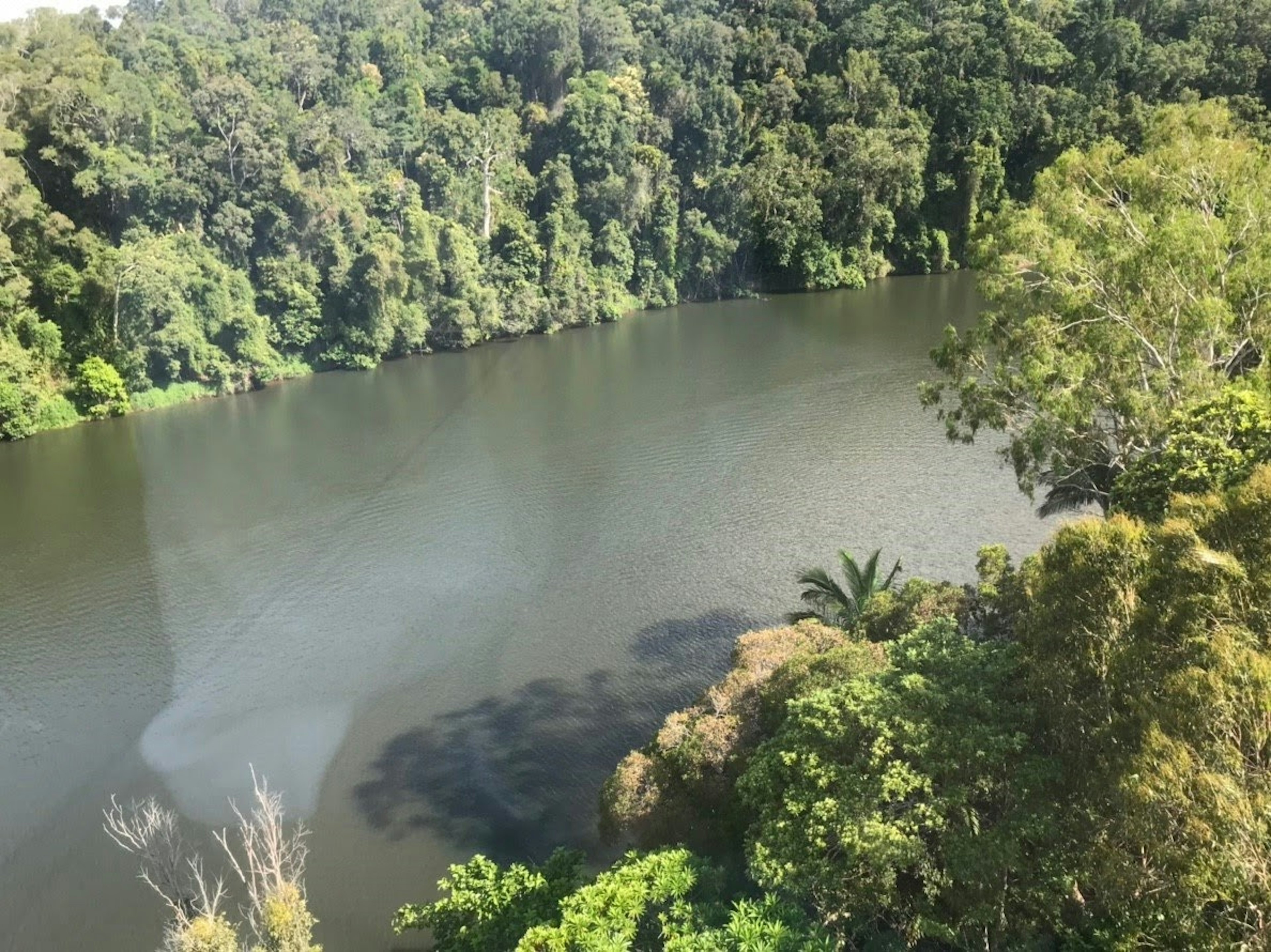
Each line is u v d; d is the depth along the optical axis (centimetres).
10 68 6119
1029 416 2897
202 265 6781
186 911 1842
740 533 4141
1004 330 2833
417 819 2473
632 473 4944
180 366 6644
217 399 6775
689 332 8750
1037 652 1641
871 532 4069
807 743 1680
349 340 7625
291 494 4794
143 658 3281
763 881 1530
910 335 7900
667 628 3384
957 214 11312
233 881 2244
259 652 3316
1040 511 3081
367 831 2431
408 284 7900
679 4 12169
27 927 2142
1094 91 10838
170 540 4259
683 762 1977
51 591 3791
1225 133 3070
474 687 3073
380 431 5866
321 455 5416
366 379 7356
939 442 5138
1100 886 1354
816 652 2267
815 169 10575
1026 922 1472
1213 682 1189
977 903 1477
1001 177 11119
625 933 1498
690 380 6806
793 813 1575
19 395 5691
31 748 2788
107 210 6538
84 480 5053
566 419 5966
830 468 4859
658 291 10269
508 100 10369
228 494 4809
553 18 10319
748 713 2070
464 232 8488
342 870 2300
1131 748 1346
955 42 10925
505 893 1808
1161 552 1424
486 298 8462
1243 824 1094
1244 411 1809
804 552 3916
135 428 6028
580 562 3941
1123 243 2558
